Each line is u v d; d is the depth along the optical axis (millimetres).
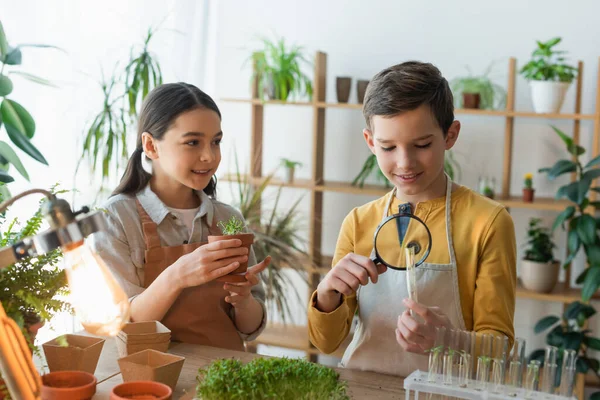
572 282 3578
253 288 1954
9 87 2074
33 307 1238
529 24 3486
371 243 1703
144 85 3010
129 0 3213
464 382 1237
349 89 3605
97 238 1794
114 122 3008
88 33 2963
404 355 1588
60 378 1244
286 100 3596
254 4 3898
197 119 1737
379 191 3449
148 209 1840
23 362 1032
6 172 2021
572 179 3424
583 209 3174
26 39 2613
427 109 1481
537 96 3266
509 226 1614
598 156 3100
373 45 3715
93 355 1367
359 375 1490
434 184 1649
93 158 2996
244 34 3934
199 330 1772
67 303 1247
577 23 3424
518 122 3559
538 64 3256
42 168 2738
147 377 1295
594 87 3426
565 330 3336
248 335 1878
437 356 1257
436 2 3600
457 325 1598
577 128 3354
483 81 3414
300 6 3820
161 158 1794
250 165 3744
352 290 1481
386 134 1506
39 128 2723
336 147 3812
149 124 1790
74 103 2898
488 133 3586
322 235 3887
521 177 3584
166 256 1806
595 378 3436
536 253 3350
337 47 3773
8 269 1230
